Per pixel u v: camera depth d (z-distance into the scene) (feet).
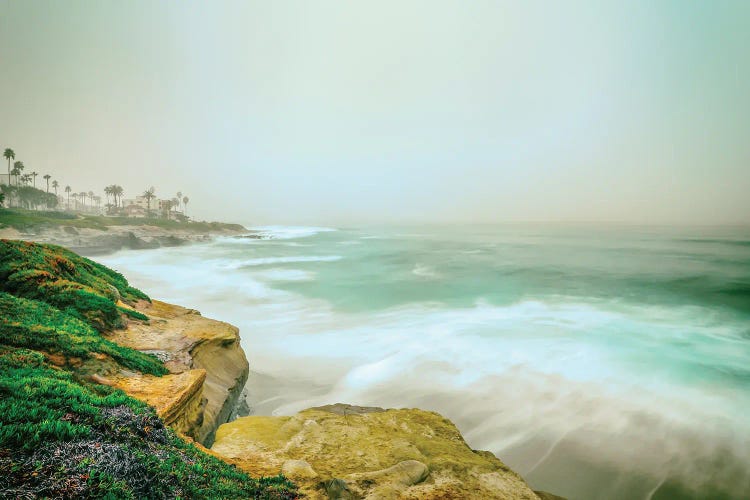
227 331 56.95
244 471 25.90
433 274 186.80
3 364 25.27
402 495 24.21
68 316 39.09
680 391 61.16
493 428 51.44
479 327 96.78
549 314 111.55
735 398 58.85
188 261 236.63
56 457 16.44
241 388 51.55
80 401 22.44
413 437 35.65
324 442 33.06
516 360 73.82
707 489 39.96
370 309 117.91
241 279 168.66
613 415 54.13
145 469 18.49
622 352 78.43
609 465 43.83
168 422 27.68
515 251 299.79
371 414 41.11
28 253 49.49
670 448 46.68
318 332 92.58
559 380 65.16
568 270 195.62
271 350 79.61
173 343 46.11
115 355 34.42
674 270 193.16
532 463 44.55
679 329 95.91
